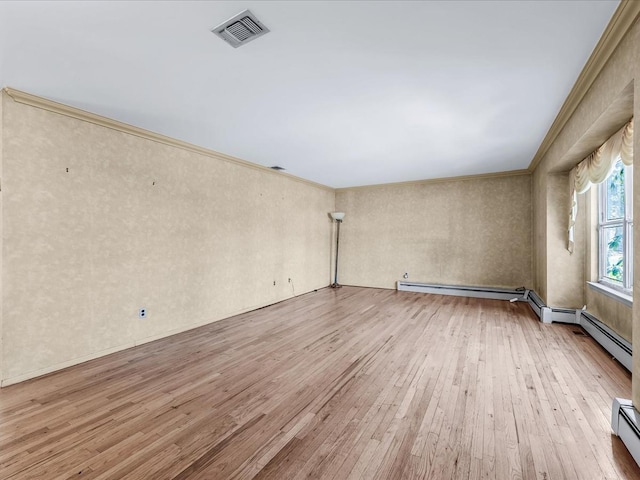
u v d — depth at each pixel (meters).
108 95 2.79
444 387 2.55
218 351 3.37
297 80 2.56
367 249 7.63
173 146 4.00
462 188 6.58
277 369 2.90
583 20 1.87
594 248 4.09
